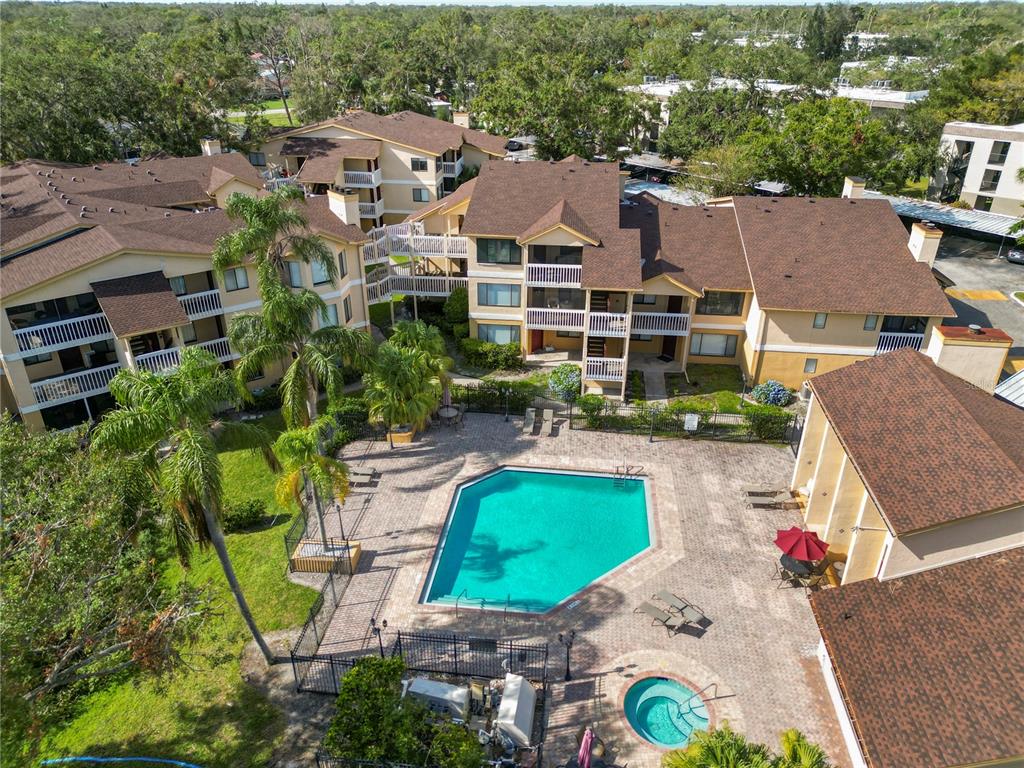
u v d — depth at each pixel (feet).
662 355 144.77
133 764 65.57
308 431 81.25
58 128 214.90
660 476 106.73
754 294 127.34
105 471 67.87
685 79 351.05
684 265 133.90
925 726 52.75
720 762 46.73
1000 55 281.33
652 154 297.33
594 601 82.99
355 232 138.00
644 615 80.53
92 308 117.80
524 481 107.86
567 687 71.36
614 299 137.90
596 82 255.70
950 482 66.08
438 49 419.95
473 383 134.41
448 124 244.22
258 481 107.76
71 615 62.75
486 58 423.64
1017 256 195.11
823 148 183.32
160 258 116.67
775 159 189.57
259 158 240.12
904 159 213.05
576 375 129.49
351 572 88.02
